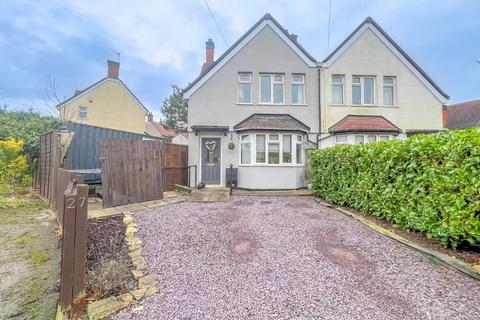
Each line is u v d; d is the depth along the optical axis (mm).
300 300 2602
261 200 8008
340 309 2451
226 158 10969
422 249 3709
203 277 3076
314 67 11461
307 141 11141
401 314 2369
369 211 5656
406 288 2809
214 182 10961
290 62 11367
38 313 2438
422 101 11625
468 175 3352
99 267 3123
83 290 2520
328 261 3498
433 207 3852
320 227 5004
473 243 3365
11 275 3113
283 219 5590
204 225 5055
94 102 20469
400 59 11656
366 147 5785
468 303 2520
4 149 7852
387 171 4941
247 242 4203
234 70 11195
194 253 3762
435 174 3814
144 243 4098
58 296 2699
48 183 6852
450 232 3539
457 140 3557
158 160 7340
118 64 21750
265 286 2867
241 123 10938
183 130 29891
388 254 3709
